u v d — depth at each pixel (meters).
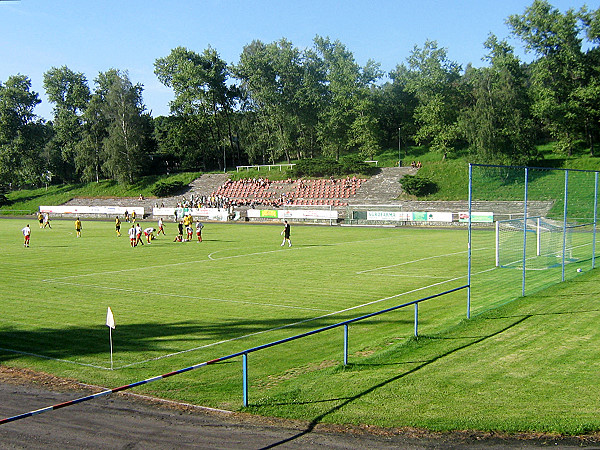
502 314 18.78
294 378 12.89
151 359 14.55
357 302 21.48
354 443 9.20
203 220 76.69
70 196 101.31
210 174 96.00
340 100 90.12
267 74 96.19
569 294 21.91
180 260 34.38
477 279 26.31
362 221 67.06
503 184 51.62
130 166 97.19
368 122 87.31
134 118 97.94
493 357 13.90
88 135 101.69
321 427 9.90
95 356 14.84
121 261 34.00
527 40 74.38
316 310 20.17
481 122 68.75
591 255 33.53
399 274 28.17
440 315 19.31
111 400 11.50
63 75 108.62
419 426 9.85
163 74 101.81
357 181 80.81
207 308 20.56
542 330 16.48
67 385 12.56
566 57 71.19
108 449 9.00
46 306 21.09
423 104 88.00
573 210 49.50
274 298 22.36
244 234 54.41
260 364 14.09
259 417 10.42
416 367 13.22
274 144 102.12
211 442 9.27
